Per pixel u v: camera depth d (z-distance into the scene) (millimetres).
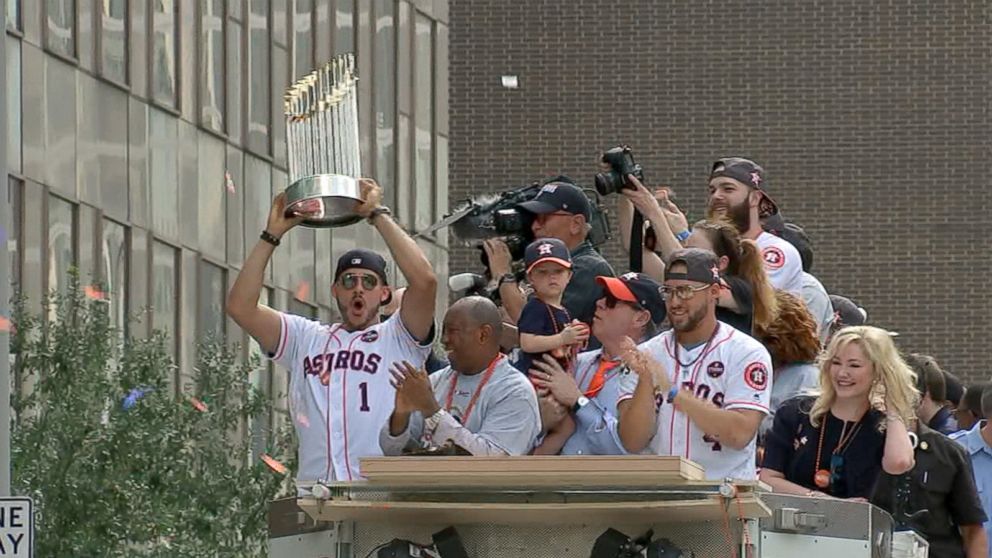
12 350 50062
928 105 100938
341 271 26625
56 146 64500
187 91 72500
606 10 100500
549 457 20906
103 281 58969
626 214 31188
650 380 23953
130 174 68750
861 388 25375
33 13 63375
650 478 20828
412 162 88750
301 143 26344
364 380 26359
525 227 29250
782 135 100688
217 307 74375
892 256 100625
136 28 69312
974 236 100500
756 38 100625
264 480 52094
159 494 49750
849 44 100812
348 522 22406
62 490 48344
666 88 100500
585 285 28312
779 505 21781
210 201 73875
